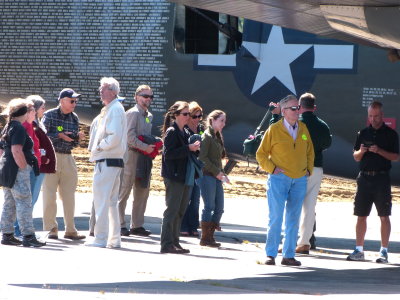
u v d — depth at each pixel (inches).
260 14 1063.6
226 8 1042.7
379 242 1392.7
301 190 991.6
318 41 1353.3
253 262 1005.2
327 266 1018.1
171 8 1414.9
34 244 1029.2
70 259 904.3
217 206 1192.2
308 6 976.3
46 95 1504.7
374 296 648.4
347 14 945.5
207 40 1411.2
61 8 1476.4
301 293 681.6
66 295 612.4
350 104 1347.2
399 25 904.3
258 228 1541.6
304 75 1364.4
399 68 1315.2
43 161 1099.3
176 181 1045.8
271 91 1384.1
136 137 1224.2
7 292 623.5
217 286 727.7
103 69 1465.3
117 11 1444.4
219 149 1180.5
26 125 1059.9
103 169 1069.1
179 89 1432.1
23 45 1503.4
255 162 1485.0
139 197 1268.5
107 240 1087.6
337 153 1382.9
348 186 2967.5
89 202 1873.8
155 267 878.4
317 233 1510.8
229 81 1406.3
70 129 1160.8
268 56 1381.6
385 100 1327.5
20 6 1499.8
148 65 1439.5
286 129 978.1
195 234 1334.9
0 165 1031.6
